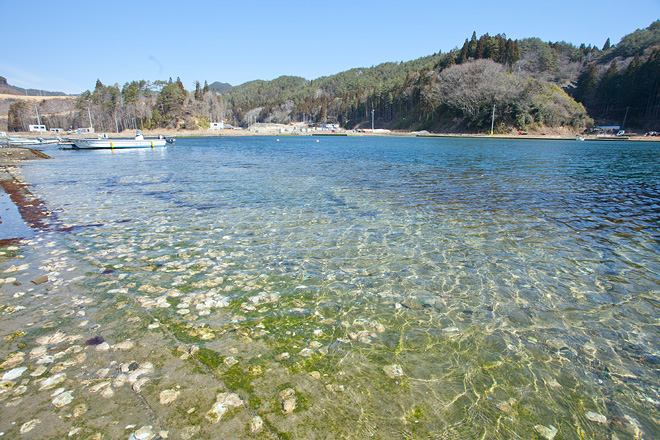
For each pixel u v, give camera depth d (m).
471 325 4.61
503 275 6.18
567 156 32.91
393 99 141.50
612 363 3.92
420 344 4.18
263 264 6.54
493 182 16.70
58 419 2.97
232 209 11.00
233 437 2.81
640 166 24.30
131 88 147.25
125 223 9.37
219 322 4.56
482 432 2.96
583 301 5.30
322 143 70.12
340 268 6.39
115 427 2.89
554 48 154.88
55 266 6.36
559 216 10.30
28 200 12.36
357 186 15.47
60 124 148.38
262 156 35.06
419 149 45.03
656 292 5.61
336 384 3.47
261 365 3.72
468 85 93.12
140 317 4.64
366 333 4.38
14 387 3.34
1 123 155.12
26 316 4.62
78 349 3.94
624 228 9.11
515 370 3.77
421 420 3.07
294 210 10.88
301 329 4.43
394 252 7.24
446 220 9.77
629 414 3.22
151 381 3.45
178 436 2.81
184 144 66.62
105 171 21.52
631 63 100.12
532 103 88.00
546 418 3.15
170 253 7.08
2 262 6.52
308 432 2.89
